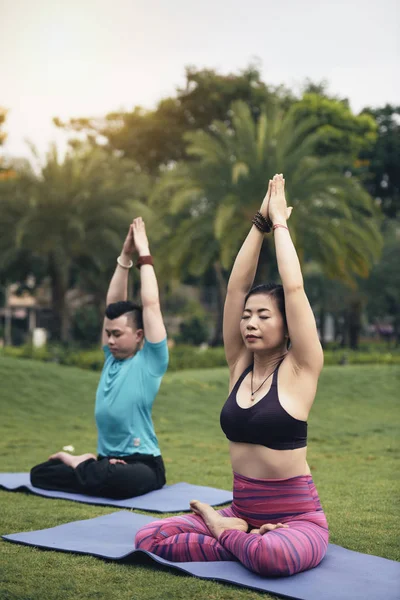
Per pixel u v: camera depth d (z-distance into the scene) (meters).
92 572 3.57
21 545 4.09
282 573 3.41
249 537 3.52
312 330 3.62
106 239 24.59
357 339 35.53
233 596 3.22
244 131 20.77
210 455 8.38
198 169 20.88
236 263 3.97
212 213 20.91
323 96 34.00
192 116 36.81
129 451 5.78
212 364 20.30
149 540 3.79
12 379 13.30
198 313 44.06
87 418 11.77
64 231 24.84
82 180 24.44
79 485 5.60
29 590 3.30
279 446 3.59
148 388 5.84
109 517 4.78
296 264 3.68
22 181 24.39
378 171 34.66
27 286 42.06
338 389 14.74
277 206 3.91
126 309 5.98
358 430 10.89
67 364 19.11
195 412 12.51
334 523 4.73
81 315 36.56
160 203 29.19
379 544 4.20
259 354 3.72
